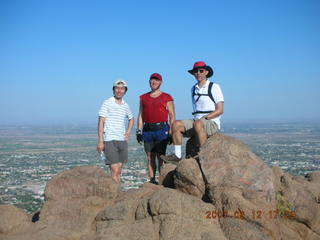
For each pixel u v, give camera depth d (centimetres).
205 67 825
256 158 669
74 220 654
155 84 880
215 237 552
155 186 733
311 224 636
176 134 820
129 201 645
